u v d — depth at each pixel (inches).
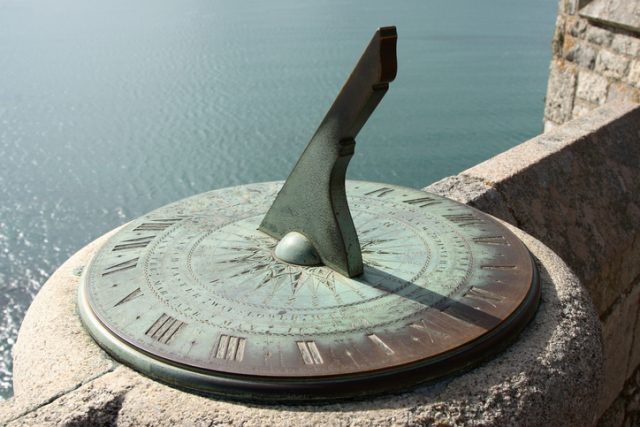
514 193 121.5
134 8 2047.2
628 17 173.0
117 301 71.1
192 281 75.0
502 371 63.1
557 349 67.2
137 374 62.8
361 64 69.2
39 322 73.7
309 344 62.6
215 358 60.7
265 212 95.7
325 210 76.5
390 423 56.4
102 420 59.4
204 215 94.7
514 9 1694.1
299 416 56.9
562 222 126.2
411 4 1849.2
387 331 64.6
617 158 146.2
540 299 75.5
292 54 1226.6
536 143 139.9
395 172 679.1
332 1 1975.9
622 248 137.3
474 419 58.6
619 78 182.1
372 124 826.8
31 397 61.7
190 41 1425.9
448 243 83.5
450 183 121.4
